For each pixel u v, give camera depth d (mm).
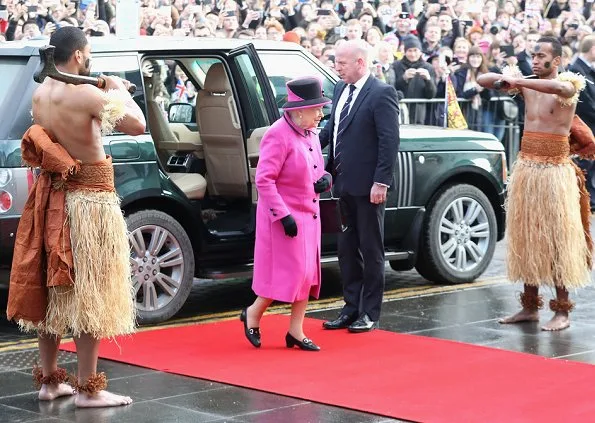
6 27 16109
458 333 10594
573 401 8234
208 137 11953
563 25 22156
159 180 10984
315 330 10773
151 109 12039
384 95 10555
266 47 11898
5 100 10445
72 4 16797
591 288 12844
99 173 8055
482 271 13258
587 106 19375
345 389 8602
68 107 7898
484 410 8008
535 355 9688
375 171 10578
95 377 8211
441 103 18703
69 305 8016
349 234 10828
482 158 13156
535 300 11023
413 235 12602
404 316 11359
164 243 11094
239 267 11742
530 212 10680
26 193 10258
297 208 9883
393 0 19422
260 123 11672
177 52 11281
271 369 9250
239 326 10961
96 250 7984
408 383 8773
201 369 9258
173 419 7898
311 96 9781
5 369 9383
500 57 20062
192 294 12906
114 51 10906
